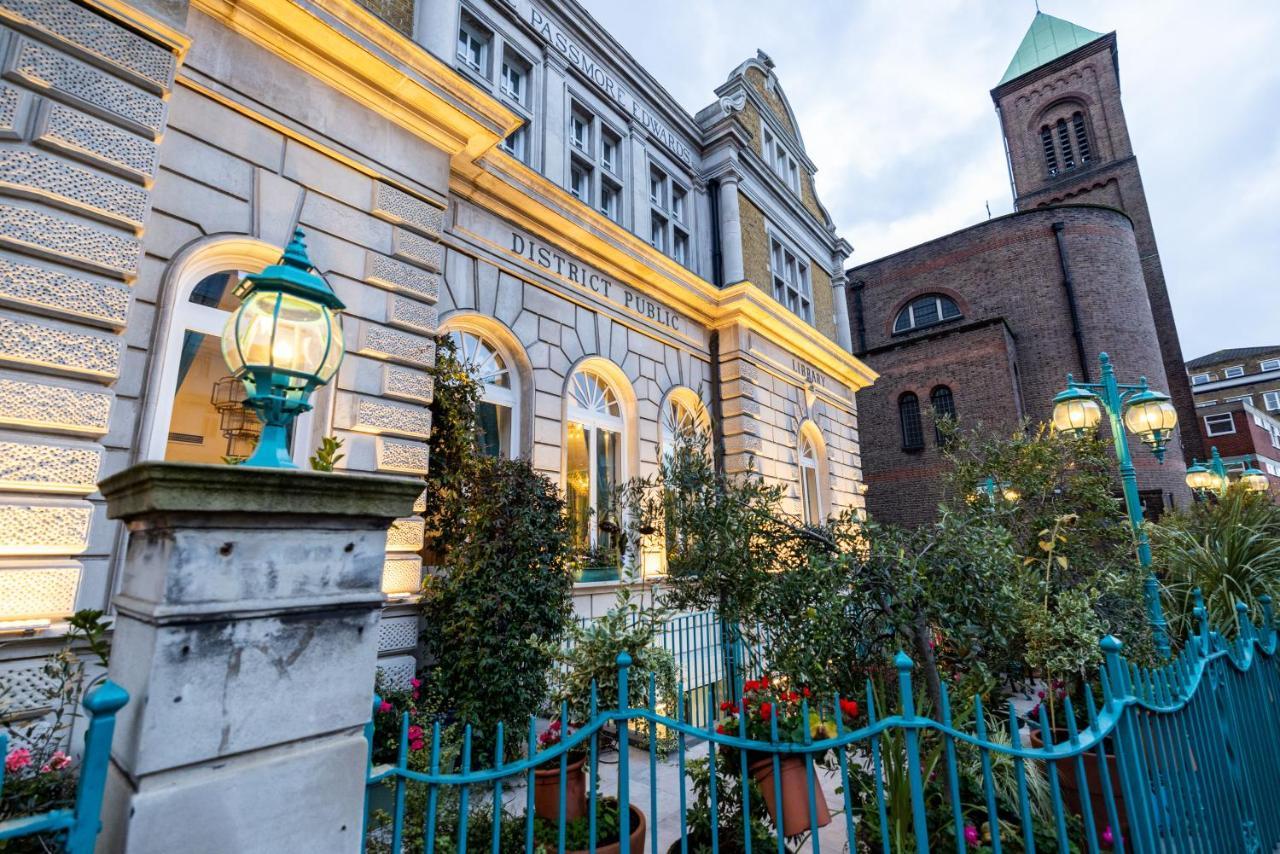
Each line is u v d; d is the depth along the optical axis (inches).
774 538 190.4
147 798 69.1
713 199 595.2
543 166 420.8
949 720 143.4
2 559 180.1
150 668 71.9
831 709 163.8
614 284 457.4
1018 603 166.2
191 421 236.4
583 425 425.1
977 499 222.4
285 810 80.0
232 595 79.4
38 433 189.9
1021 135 1369.3
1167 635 254.8
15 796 127.0
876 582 164.1
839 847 174.4
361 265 281.9
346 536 93.1
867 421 997.2
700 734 114.8
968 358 909.2
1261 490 432.8
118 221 206.7
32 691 179.2
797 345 633.0
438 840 141.6
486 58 412.2
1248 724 176.9
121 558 202.1
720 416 544.7
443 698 244.7
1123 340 872.3
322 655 87.5
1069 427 288.5
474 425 320.8
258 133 258.4
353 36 275.3
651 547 339.6
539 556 270.8
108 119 208.1
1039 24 1519.4
